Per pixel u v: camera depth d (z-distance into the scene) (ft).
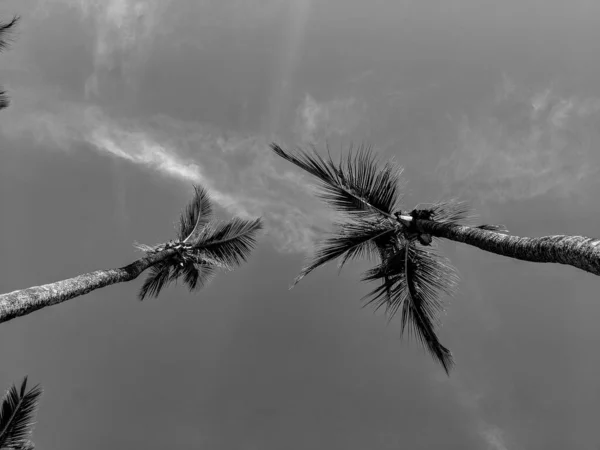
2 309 22.59
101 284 31.53
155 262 39.99
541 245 19.85
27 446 24.64
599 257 15.89
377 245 32.07
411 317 29.94
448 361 27.96
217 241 46.83
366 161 30.09
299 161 29.60
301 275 31.60
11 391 24.59
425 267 30.42
